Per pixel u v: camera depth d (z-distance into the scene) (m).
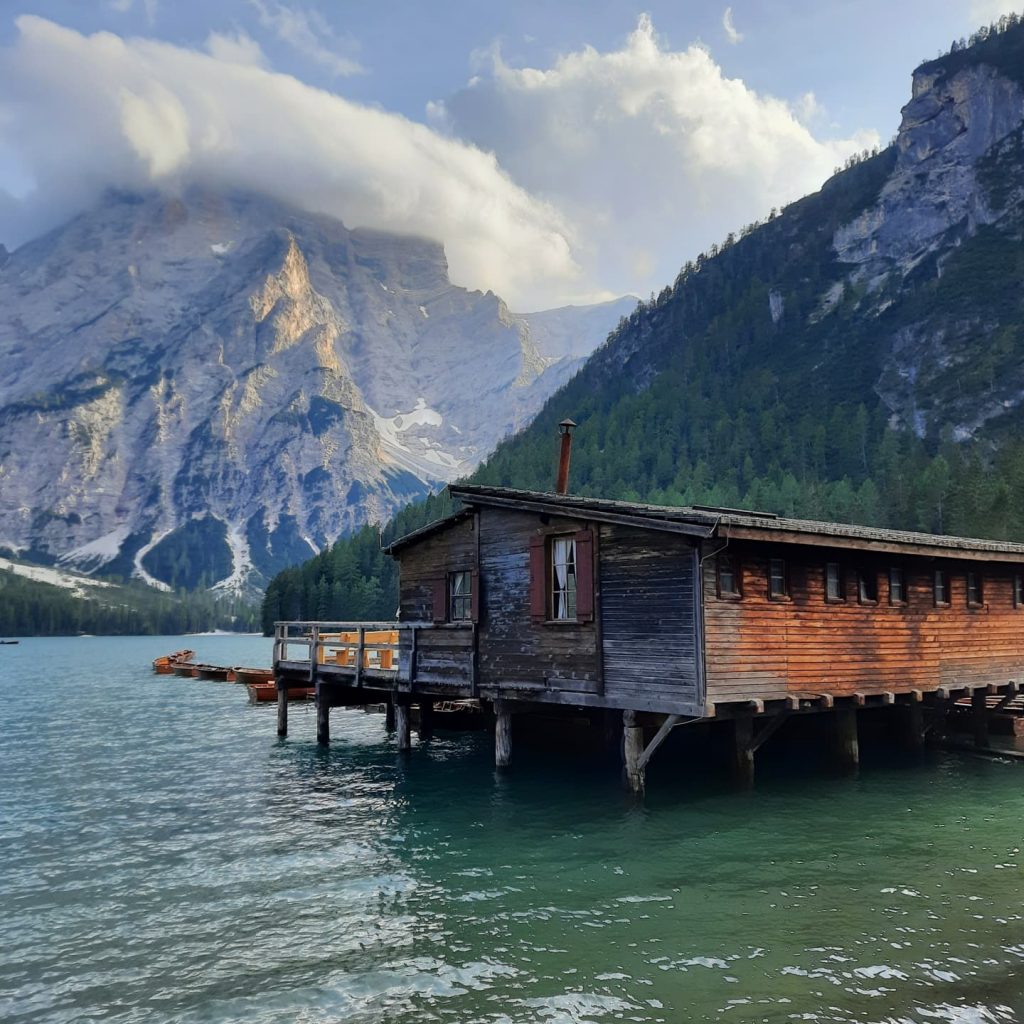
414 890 13.52
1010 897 12.62
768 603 18.34
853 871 13.95
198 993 10.17
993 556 23.31
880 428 191.00
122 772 24.73
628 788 18.38
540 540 20.36
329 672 27.55
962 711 26.20
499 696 21.17
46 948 11.60
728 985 9.98
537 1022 9.26
